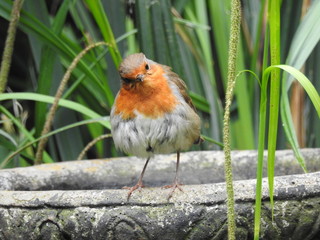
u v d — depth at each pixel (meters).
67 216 5.63
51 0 11.91
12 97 7.57
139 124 6.59
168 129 6.57
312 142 9.69
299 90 9.66
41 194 5.75
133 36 9.55
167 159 7.84
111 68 9.28
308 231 5.66
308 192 5.59
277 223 5.59
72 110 9.47
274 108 5.24
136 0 8.78
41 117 8.92
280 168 7.66
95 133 9.87
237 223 5.54
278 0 5.17
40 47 9.19
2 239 5.85
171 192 5.63
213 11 9.53
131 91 6.54
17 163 9.07
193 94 9.35
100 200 5.62
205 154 7.90
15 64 12.01
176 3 10.12
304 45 6.86
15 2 8.00
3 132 8.77
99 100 9.59
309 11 7.01
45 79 8.80
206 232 5.55
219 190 5.60
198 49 9.78
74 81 9.36
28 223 5.71
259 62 10.20
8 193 5.84
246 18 10.09
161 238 5.58
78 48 9.05
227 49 9.48
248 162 7.78
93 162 7.62
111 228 5.58
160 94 6.54
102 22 8.02
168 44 8.89
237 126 9.47
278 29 5.21
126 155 9.70
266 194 5.55
